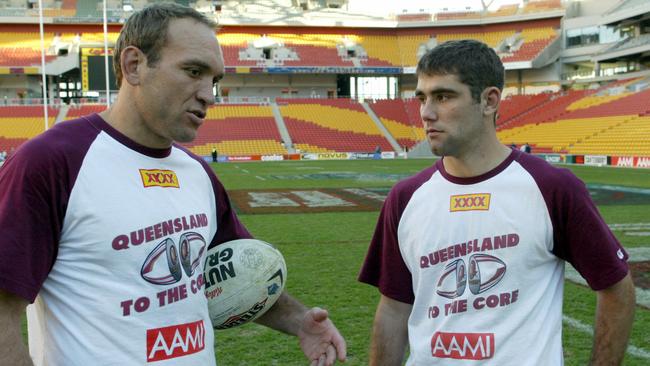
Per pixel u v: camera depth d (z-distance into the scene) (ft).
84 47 144.15
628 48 122.31
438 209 7.02
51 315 5.49
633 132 103.91
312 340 7.15
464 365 6.68
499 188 6.77
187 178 6.39
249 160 130.82
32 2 151.33
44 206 5.18
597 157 101.91
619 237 30.32
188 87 5.72
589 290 19.49
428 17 167.43
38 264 5.14
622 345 6.64
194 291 6.02
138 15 5.80
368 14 167.02
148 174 5.91
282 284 7.17
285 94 165.58
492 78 6.66
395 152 140.87
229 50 155.12
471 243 6.79
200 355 6.00
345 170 93.35
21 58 140.87
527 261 6.61
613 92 127.65
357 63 159.02
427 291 7.11
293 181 71.72
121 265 5.51
